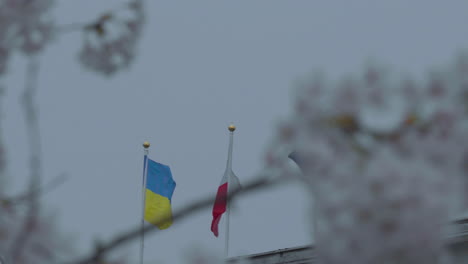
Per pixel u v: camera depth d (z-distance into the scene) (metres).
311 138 5.54
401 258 5.65
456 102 5.58
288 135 5.51
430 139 5.58
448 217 5.61
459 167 5.60
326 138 5.57
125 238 6.25
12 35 7.88
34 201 6.62
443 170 5.61
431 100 5.57
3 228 6.71
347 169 5.58
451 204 5.61
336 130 5.57
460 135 5.57
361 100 5.54
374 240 5.65
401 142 5.60
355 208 5.62
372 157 5.61
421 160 5.60
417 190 5.55
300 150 5.52
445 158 5.59
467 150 5.57
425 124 5.61
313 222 5.76
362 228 5.67
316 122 5.56
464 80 5.57
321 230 5.75
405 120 5.62
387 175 5.57
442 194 5.59
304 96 5.59
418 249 5.62
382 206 5.59
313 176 5.56
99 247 6.30
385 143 5.62
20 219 6.70
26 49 7.89
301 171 5.57
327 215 5.68
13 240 6.68
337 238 5.71
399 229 5.61
